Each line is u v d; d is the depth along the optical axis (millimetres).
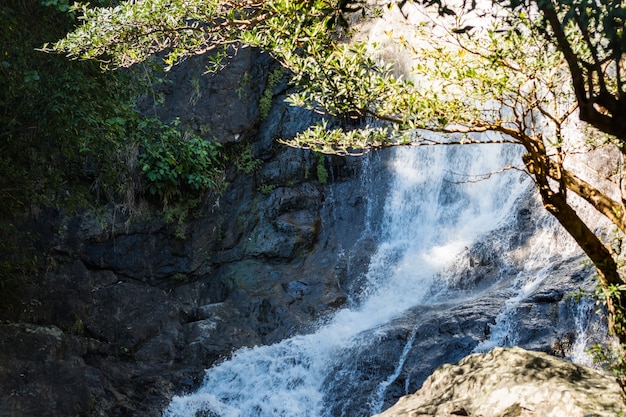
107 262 13586
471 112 4172
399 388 10195
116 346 12086
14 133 10320
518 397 3881
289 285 13266
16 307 12172
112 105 9672
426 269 13000
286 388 11133
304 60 4281
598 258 3947
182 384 11438
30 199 12117
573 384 3887
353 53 4508
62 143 10242
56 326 12156
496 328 10312
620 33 2199
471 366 4387
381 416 4395
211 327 12500
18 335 11008
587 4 2277
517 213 12836
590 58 3951
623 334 3916
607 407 3656
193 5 5320
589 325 9586
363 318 12438
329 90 4211
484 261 12523
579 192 4070
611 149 11344
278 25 4438
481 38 4324
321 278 13438
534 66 4043
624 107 2461
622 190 3922
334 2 4195
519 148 13719
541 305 10250
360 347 11031
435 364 10172
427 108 4074
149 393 11109
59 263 13109
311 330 12234
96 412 10477
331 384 10859
